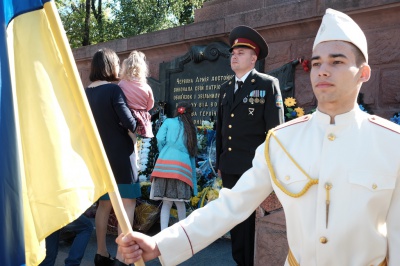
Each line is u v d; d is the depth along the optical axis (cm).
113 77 433
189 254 189
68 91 192
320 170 170
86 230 421
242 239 410
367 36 524
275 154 185
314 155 175
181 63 741
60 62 191
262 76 416
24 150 187
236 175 421
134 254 185
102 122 420
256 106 408
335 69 168
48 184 186
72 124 192
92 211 627
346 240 164
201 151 644
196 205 605
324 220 167
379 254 164
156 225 589
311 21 567
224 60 679
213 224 191
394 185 161
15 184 180
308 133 181
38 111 187
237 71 423
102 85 425
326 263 166
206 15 779
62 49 185
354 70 169
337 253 165
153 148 686
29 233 193
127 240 186
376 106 519
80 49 955
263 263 339
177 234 190
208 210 194
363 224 161
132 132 420
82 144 193
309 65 573
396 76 503
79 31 2011
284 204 179
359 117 174
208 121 674
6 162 179
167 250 187
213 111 691
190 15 2233
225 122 425
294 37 592
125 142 425
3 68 180
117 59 437
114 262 429
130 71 469
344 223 163
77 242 416
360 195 162
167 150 530
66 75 191
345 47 168
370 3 511
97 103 419
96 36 2023
